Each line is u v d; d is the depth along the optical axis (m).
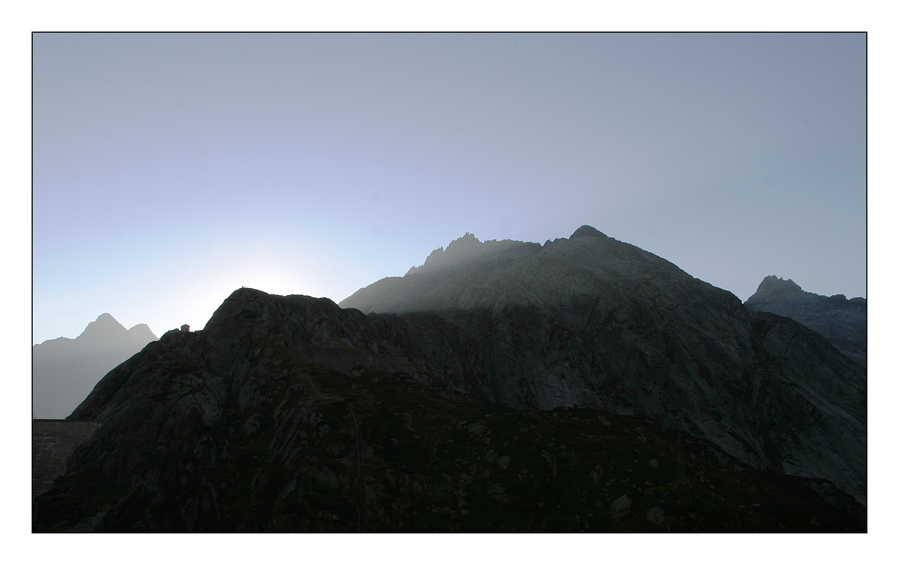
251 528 138.38
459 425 175.38
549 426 175.12
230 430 175.62
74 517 140.75
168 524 142.12
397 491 146.38
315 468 147.00
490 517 139.88
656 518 132.50
